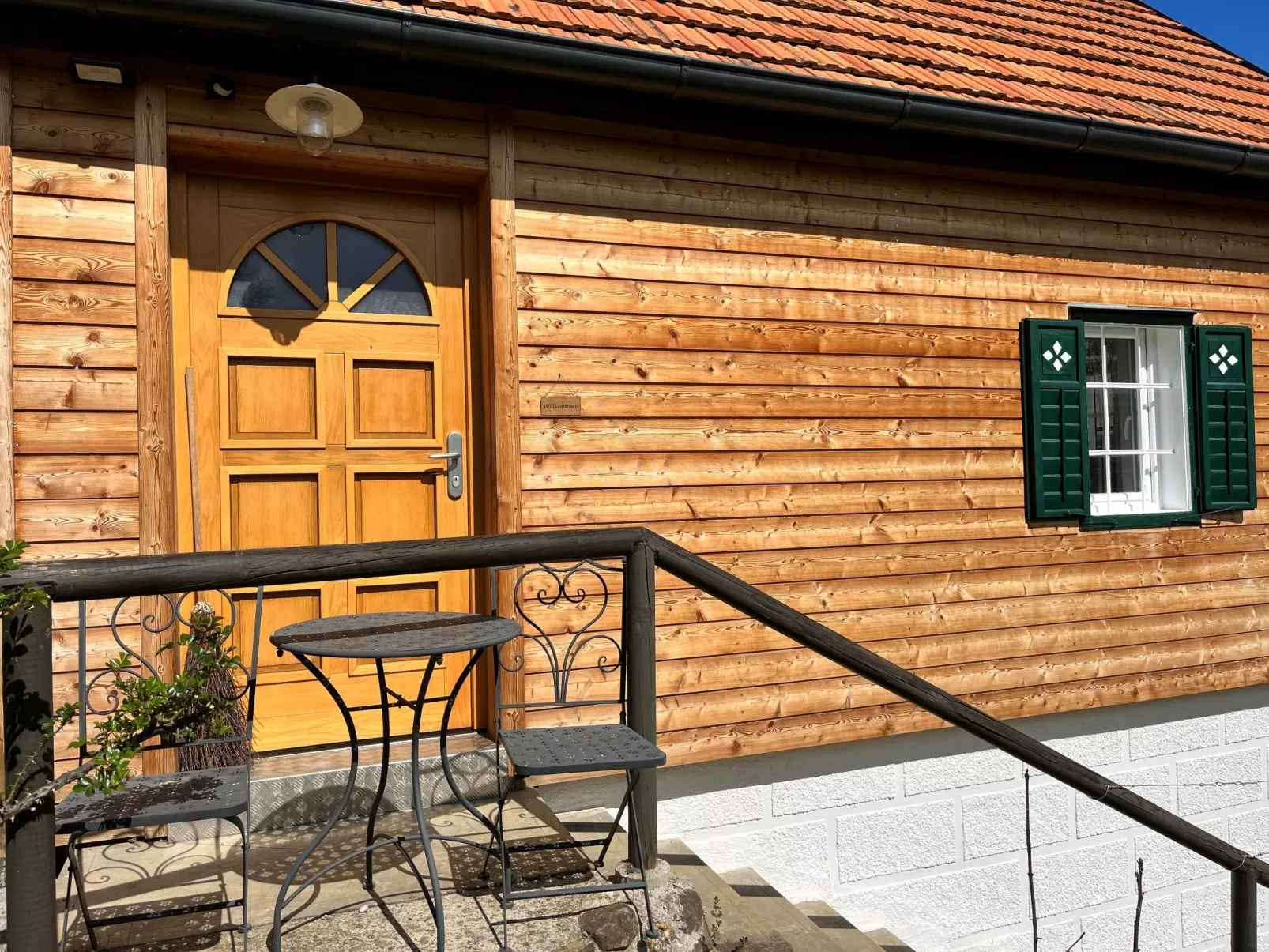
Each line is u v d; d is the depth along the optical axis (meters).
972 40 5.33
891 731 4.47
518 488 3.82
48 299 3.22
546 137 3.94
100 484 3.28
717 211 4.24
